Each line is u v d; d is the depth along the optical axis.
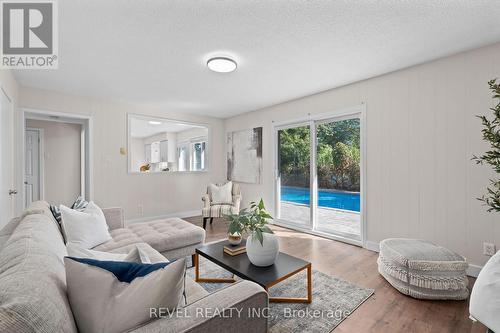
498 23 1.97
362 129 3.27
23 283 0.73
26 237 1.15
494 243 2.29
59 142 5.16
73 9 1.78
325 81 3.30
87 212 2.31
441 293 1.99
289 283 2.30
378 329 1.68
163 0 1.70
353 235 3.44
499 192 1.75
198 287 1.48
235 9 1.80
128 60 2.65
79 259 0.90
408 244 2.32
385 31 2.09
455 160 2.52
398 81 2.93
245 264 1.97
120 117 4.38
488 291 1.12
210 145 5.57
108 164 4.26
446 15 1.87
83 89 3.63
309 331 1.66
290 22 1.96
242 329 0.95
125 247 2.08
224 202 4.67
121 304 0.83
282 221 4.43
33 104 3.55
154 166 5.57
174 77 3.15
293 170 4.33
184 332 0.78
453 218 2.52
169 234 2.56
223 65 2.63
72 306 0.85
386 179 3.04
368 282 2.33
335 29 2.06
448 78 2.56
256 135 4.96
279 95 3.94
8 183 2.88
